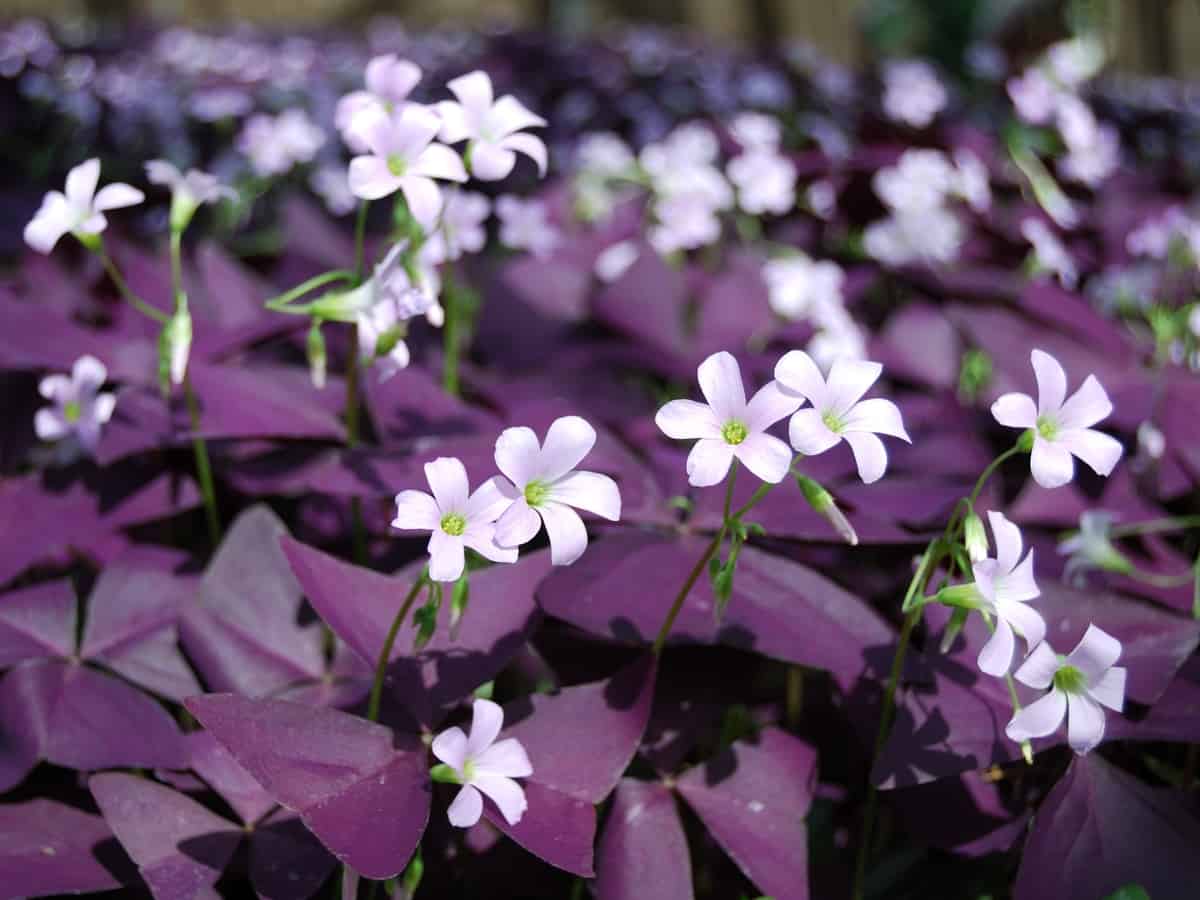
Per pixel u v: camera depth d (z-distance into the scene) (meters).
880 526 0.30
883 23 2.27
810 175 0.62
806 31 2.41
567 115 1.04
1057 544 0.36
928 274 0.50
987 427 0.42
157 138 1.01
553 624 0.32
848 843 0.33
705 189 0.58
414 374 0.37
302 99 1.06
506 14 2.50
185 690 0.30
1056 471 0.24
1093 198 0.65
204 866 0.26
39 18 1.84
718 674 0.31
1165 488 0.39
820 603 0.29
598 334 0.48
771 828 0.28
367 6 2.46
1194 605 0.33
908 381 0.47
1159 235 0.57
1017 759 0.27
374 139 0.28
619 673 0.27
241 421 0.34
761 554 0.30
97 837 0.28
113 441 0.34
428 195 0.28
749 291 0.49
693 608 0.28
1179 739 0.27
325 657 0.30
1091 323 0.44
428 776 0.25
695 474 0.23
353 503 0.35
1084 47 0.70
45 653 0.30
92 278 0.48
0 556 0.33
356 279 0.31
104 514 0.35
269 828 0.27
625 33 1.94
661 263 0.48
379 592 0.28
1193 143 1.14
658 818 0.28
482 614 0.28
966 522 0.25
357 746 0.25
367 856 0.23
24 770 0.28
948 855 0.32
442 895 0.30
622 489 0.32
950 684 0.28
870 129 0.67
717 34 2.46
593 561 0.29
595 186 0.62
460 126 0.30
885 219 0.62
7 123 0.99
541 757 0.26
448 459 0.24
